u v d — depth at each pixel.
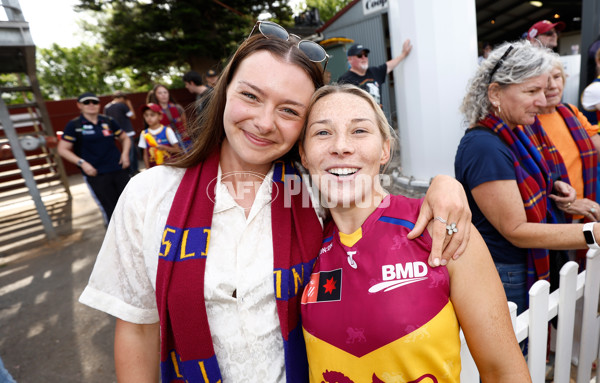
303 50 0.82
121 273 0.84
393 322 0.67
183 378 0.86
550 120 1.71
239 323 0.82
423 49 3.44
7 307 3.16
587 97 2.29
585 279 1.28
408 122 3.84
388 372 0.69
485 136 1.32
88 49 17.64
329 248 0.83
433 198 0.76
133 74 19.12
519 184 1.25
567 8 10.71
